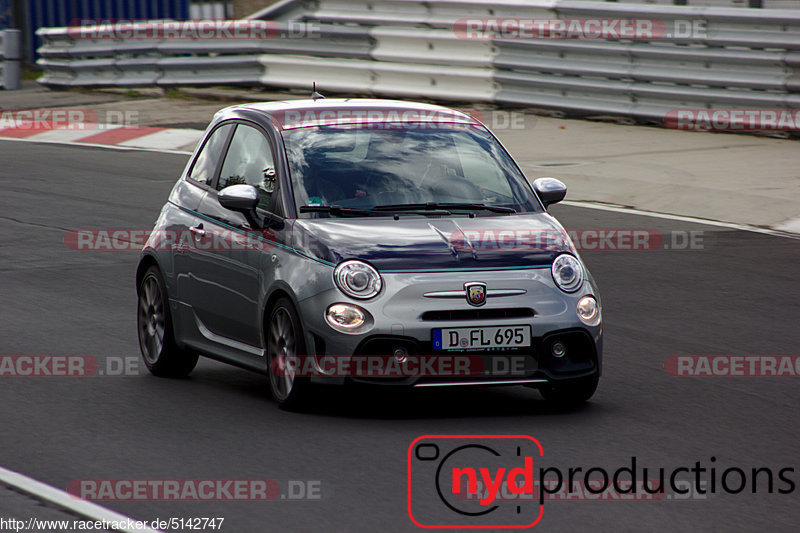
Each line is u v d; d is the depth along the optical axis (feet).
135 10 365.61
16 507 62.69
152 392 89.30
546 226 86.28
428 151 91.09
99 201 177.99
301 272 80.69
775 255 143.54
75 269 136.87
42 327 110.32
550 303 80.59
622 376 94.38
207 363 101.96
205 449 73.51
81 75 307.58
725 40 217.97
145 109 273.33
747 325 112.57
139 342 99.96
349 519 60.75
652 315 116.37
